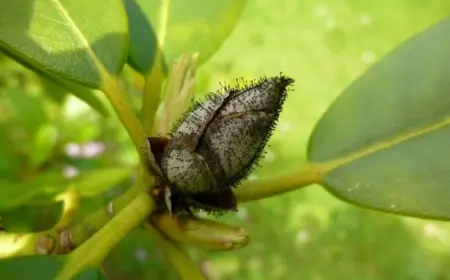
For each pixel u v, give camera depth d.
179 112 0.19
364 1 0.97
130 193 0.18
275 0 0.96
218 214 0.19
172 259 0.19
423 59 0.22
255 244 0.66
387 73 0.22
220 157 0.17
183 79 0.19
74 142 0.45
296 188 0.20
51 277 0.17
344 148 0.21
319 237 0.68
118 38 0.20
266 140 0.17
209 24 0.23
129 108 0.19
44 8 0.20
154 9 0.23
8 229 0.28
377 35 0.95
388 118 0.21
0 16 0.20
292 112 0.82
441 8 0.99
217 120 0.17
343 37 0.93
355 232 0.69
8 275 0.17
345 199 0.20
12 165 0.36
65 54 0.20
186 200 0.18
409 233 0.69
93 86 0.20
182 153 0.18
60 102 0.33
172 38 0.23
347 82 0.88
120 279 0.54
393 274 0.68
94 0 0.20
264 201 0.68
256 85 0.17
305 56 0.90
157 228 0.18
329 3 0.96
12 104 0.39
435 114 0.21
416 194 0.20
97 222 0.18
